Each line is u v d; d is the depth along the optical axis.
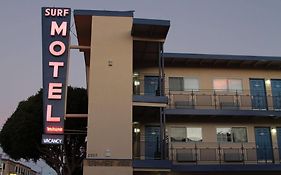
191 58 23.73
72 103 24.98
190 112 22.83
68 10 20.88
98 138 19.23
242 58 24.23
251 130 24.27
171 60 24.12
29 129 23.94
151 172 20.52
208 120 24.06
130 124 19.64
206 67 25.05
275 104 25.00
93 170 18.75
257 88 25.33
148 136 23.03
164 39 21.39
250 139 24.03
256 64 25.08
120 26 21.27
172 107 23.69
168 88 24.23
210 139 23.66
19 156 25.03
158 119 23.28
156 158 21.75
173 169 21.36
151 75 24.14
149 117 23.27
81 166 26.06
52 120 19.28
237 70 25.36
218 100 24.47
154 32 21.22
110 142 19.25
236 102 24.55
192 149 22.97
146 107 20.95
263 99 25.02
